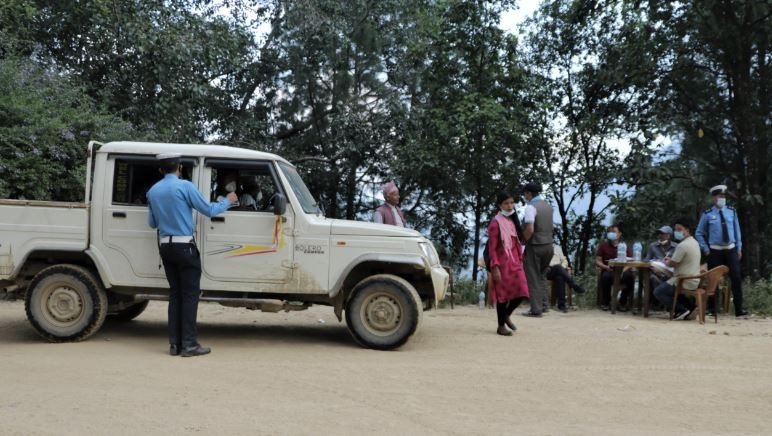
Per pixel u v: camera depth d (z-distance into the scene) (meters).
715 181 16.19
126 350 7.00
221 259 7.38
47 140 11.74
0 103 11.55
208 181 7.40
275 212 7.06
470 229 19.03
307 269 7.36
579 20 16.75
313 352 7.13
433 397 5.30
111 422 4.45
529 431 4.45
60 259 7.66
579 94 18.00
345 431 4.36
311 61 18.95
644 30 15.45
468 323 9.65
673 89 16.20
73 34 15.94
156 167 7.48
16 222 7.37
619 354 7.29
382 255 7.32
